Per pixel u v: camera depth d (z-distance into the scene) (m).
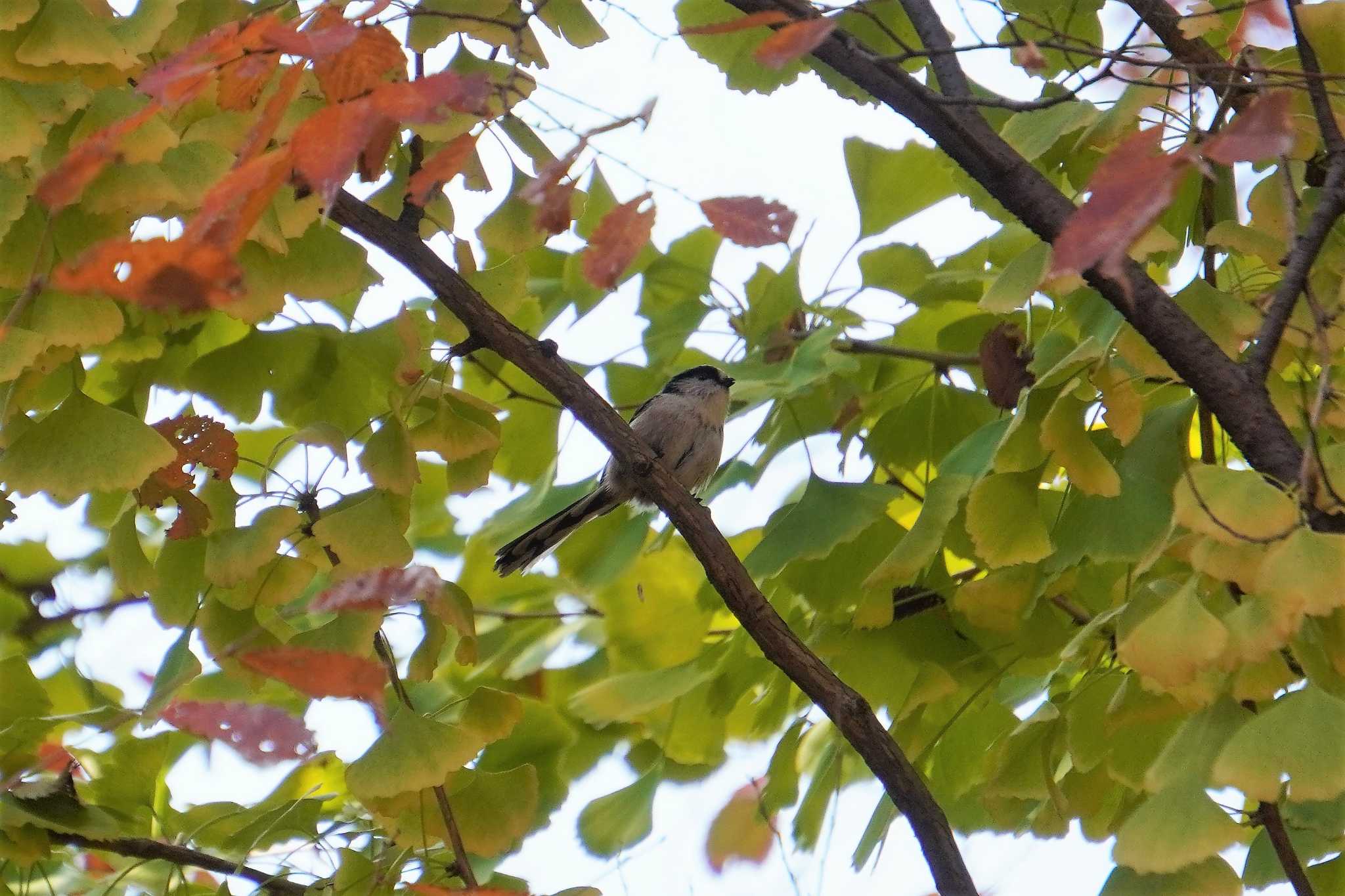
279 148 2.80
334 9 3.25
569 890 4.98
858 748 4.93
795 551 6.60
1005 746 5.82
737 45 7.25
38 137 3.84
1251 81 4.93
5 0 3.73
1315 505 3.82
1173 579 4.66
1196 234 6.32
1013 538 5.07
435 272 5.38
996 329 7.13
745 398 7.44
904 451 8.06
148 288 2.36
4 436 4.68
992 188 5.41
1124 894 3.96
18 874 6.79
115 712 6.93
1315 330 4.31
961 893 4.64
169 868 7.05
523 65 5.13
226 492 5.64
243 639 2.88
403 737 4.74
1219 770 3.57
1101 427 6.16
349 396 6.58
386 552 5.07
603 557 8.43
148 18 4.09
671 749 7.95
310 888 5.93
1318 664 3.88
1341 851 5.54
